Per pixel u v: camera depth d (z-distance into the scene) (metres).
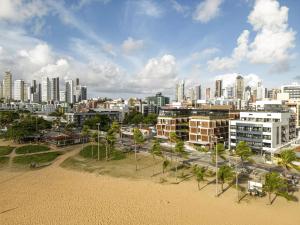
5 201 66.94
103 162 106.88
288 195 65.31
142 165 100.50
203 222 54.88
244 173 85.88
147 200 66.81
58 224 54.25
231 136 123.31
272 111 129.88
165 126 151.00
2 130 185.50
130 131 177.50
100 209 61.50
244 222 54.75
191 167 94.88
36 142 145.25
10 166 102.88
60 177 88.31
